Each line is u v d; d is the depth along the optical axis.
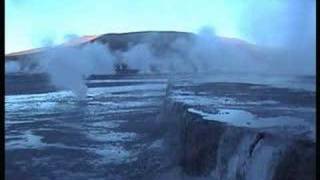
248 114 14.30
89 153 15.70
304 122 11.47
